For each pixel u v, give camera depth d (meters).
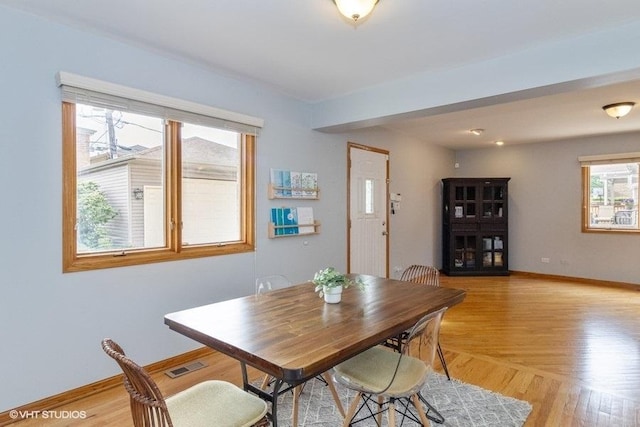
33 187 2.21
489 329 3.70
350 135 4.62
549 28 2.34
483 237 6.45
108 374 2.52
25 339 2.18
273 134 3.64
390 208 5.38
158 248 2.83
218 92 3.16
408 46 2.61
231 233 3.37
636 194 5.59
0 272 2.09
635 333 3.57
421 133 5.57
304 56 2.79
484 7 2.09
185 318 1.83
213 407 1.48
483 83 2.88
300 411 2.24
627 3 2.04
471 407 2.27
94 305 2.46
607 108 3.91
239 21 2.26
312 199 4.07
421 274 3.06
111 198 2.61
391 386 1.67
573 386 2.54
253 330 1.66
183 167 3.01
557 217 6.18
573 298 4.91
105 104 2.46
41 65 2.22
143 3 2.06
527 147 6.45
